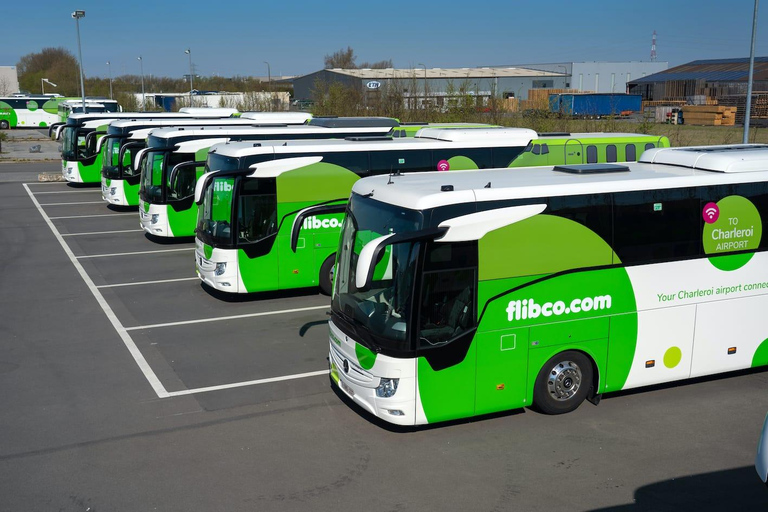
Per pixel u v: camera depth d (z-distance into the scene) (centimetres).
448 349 757
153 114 3161
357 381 789
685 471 718
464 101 3791
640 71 9038
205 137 1912
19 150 4625
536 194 785
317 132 2025
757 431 810
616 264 828
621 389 865
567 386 836
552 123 3503
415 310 736
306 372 995
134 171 2347
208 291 1437
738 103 6253
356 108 4141
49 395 914
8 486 694
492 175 889
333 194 1367
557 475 711
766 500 665
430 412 763
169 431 813
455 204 749
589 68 8906
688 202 861
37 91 10075
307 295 1416
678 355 884
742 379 973
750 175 897
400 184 817
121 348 1095
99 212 2409
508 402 805
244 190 1302
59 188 2986
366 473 717
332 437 798
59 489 688
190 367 1014
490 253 764
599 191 813
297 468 728
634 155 1869
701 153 952
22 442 785
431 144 1523
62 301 1357
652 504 658
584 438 793
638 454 755
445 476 711
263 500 667
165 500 668
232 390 931
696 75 7394
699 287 879
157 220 1853
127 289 1447
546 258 791
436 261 742
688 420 839
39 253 1786
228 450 768
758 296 916
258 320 1243
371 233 795
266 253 1323
